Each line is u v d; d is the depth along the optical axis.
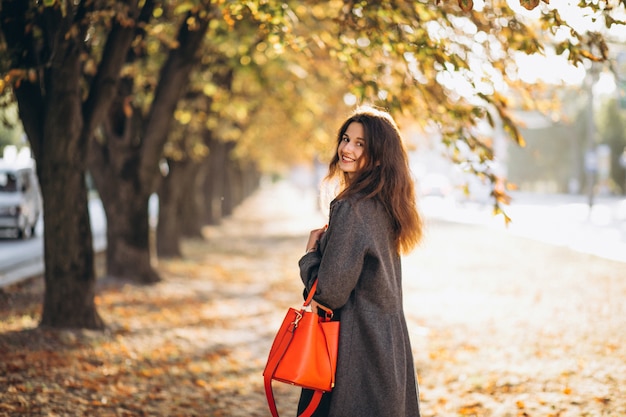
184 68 12.67
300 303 14.09
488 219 37.88
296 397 7.63
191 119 17.02
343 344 3.73
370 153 3.89
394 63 8.09
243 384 8.08
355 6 6.82
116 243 14.50
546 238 24.98
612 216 36.72
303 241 29.30
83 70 9.51
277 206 64.44
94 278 9.62
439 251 22.97
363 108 4.04
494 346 9.62
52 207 9.15
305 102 18.45
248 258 22.83
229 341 10.40
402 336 3.85
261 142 33.09
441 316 12.20
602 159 47.53
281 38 7.08
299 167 78.88
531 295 13.83
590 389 6.89
